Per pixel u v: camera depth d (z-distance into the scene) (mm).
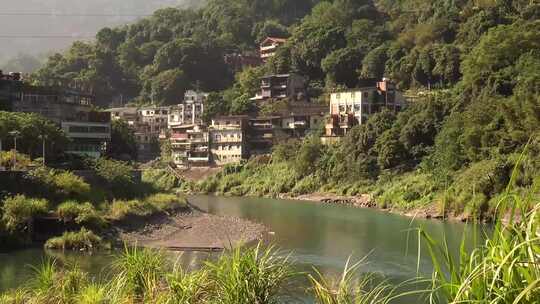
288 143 91438
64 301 12539
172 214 51375
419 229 5555
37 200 38094
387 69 102375
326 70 112812
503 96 61062
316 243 38344
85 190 43844
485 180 47969
